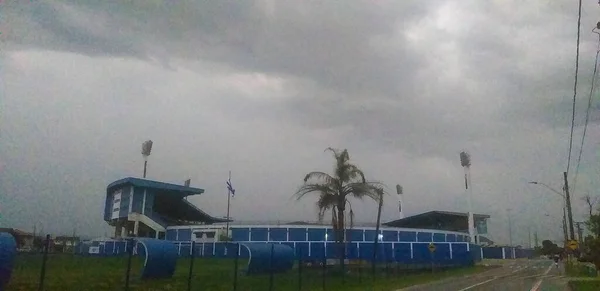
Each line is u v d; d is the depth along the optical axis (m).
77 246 67.94
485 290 29.14
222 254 69.81
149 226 80.38
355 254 59.47
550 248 125.31
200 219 106.56
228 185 77.69
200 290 23.98
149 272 26.83
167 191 85.69
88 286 22.42
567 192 43.34
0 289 15.57
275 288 26.47
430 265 58.91
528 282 36.03
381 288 29.66
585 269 52.22
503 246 126.56
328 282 31.00
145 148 100.25
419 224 105.62
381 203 35.28
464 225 105.75
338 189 34.38
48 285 21.86
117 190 88.44
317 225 73.19
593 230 36.69
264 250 34.00
